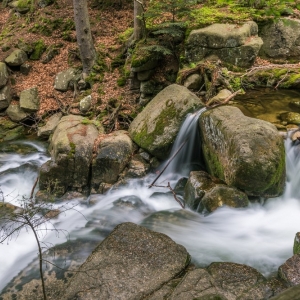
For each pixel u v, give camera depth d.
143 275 3.59
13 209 5.20
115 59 8.41
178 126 5.86
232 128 4.79
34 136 7.82
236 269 3.60
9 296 3.68
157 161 6.04
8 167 6.73
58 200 5.54
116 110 7.23
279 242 4.30
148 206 5.29
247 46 6.89
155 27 7.66
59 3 10.33
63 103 8.19
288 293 2.02
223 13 7.74
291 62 7.46
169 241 4.07
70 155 5.54
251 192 4.72
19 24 10.21
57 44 9.38
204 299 2.67
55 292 3.70
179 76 7.03
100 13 9.85
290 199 5.00
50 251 4.37
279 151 4.61
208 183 4.95
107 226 4.89
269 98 6.50
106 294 3.35
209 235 4.51
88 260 3.81
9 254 4.32
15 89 8.62
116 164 5.64
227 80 6.69
